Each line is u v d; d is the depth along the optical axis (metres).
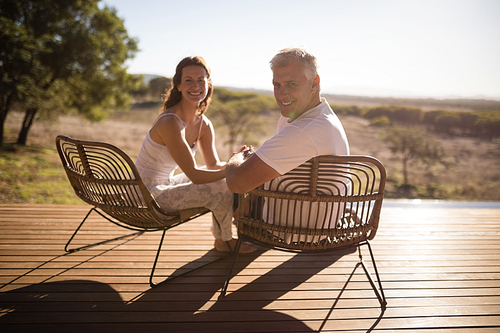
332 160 1.32
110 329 1.34
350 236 1.56
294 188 1.40
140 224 1.79
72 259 1.96
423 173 20.70
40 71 12.45
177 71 1.84
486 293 1.73
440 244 2.41
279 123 1.82
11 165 10.12
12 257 1.95
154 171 1.86
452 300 1.65
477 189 18.09
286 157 1.32
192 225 2.67
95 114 17.17
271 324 1.42
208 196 1.86
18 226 2.45
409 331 1.40
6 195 7.07
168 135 1.75
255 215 1.53
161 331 1.34
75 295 1.58
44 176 9.37
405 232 2.64
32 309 1.45
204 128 2.15
